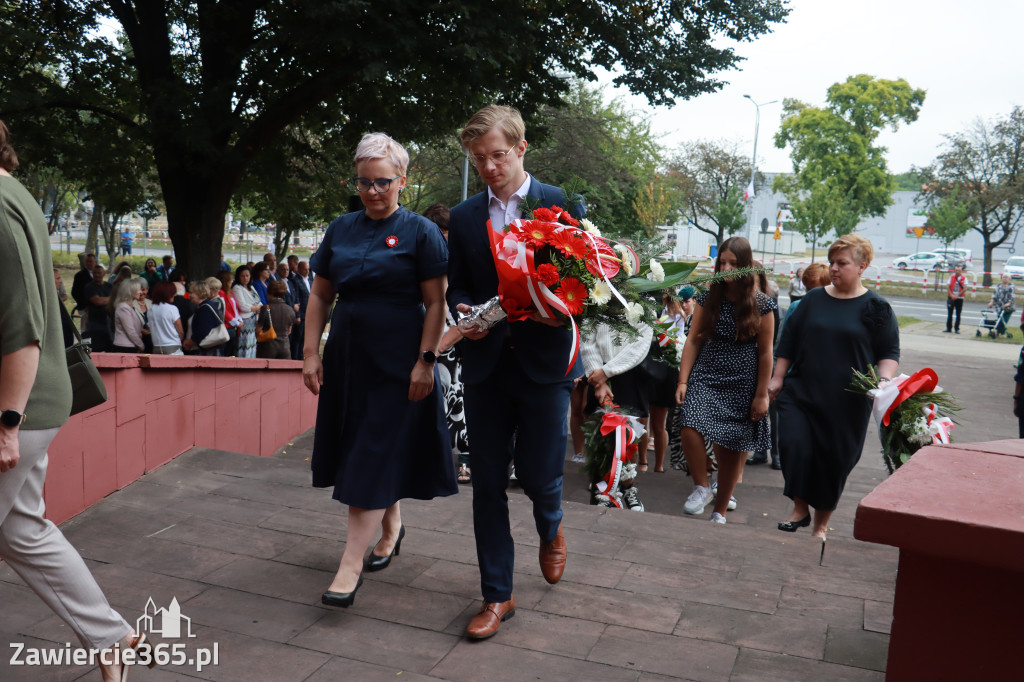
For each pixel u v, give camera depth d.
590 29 15.34
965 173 52.66
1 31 13.04
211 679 2.65
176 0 15.21
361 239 3.26
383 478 3.15
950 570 1.56
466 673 2.71
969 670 1.56
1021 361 7.06
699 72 16.25
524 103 15.80
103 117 15.38
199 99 13.80
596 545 3.84
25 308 2.20
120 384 4.55
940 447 1.98
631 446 5.05
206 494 4.51
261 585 3.37
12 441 2.21
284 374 7.95
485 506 3.03
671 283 3.10
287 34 12.82
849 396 4.48
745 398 4.82
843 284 4.54
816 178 71.75
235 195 18.06
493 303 2.87
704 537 3.97
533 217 2.89
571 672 2.71
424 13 13.02
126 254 45.22
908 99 70.81
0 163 2.31
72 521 4.05
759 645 2.89
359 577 3.27
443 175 27.06
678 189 42.16
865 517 1.55
